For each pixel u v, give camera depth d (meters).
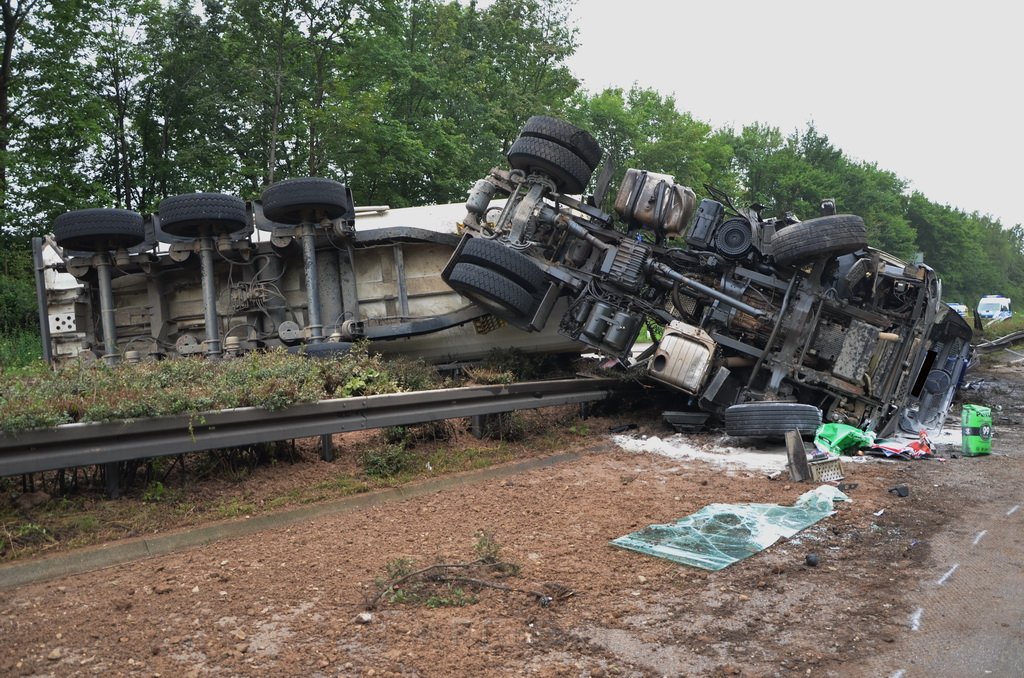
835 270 9.58
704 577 4.72
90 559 4.99
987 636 3.91
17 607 4.26
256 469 6.87
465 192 29.33
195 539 5.44
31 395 5.88
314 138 25.91
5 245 23.56
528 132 10.36
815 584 4.63
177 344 10.73
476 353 11.55
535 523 5.81
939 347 11.18
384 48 27.59
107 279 10.71
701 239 10.01
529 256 10.45
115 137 28.05
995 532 5.62
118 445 5.79
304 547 5.27
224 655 3.67
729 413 8.67
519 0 34.56
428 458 7.79
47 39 24.17
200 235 10.27
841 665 3.62
